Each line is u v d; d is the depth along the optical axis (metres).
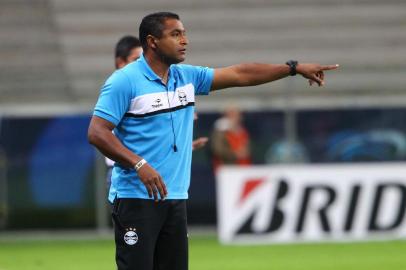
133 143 20.23
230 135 51.78
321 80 21.42
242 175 47.50
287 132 53.03
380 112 53.38
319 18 66.06
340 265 39.00
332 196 47.41
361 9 67.19
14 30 64.50
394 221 47.44
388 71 61.97
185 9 66.06
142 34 20.39
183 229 20.75
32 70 61.78
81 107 59.62
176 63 20.53
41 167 52.72
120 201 20.36
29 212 52.69
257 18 65.81
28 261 41.59
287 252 43.91
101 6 65.75
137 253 20.25
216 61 63.84
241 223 47.53
